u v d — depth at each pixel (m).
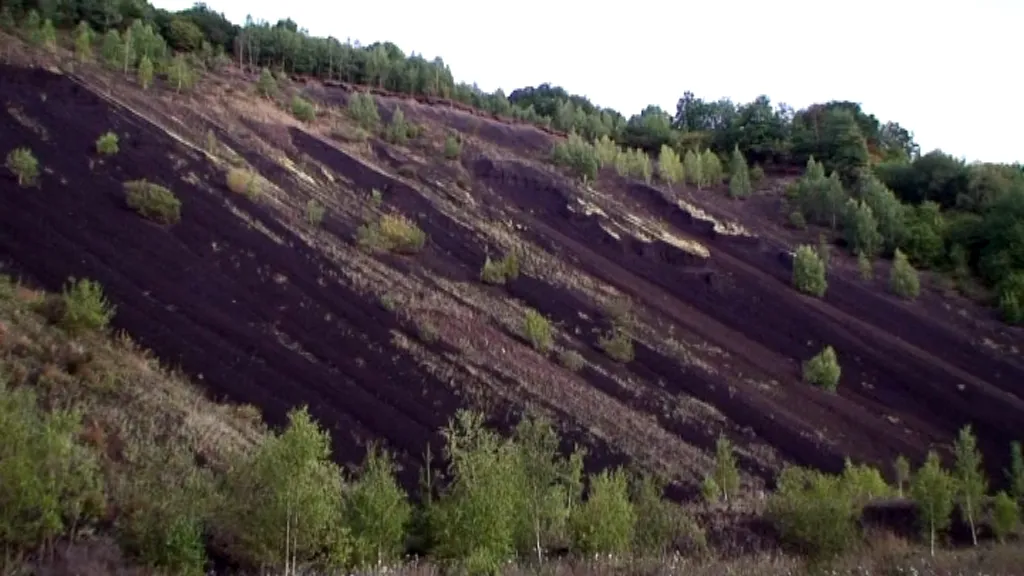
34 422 30.84
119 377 40.81
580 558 32.84
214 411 42.12
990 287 80.12
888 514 43.88
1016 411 64.25
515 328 57.34
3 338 39.34
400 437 44.81
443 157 76.69
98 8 77.50
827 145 100.38
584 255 69.50
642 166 86.31
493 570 29.64
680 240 75.12
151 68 67.38
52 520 27.45
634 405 53.84
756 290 71.62
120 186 54.41
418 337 51.94
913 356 67.88
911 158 113.81
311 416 44.25
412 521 36.03
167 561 28.77
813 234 83.12
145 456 36.16
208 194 56.53
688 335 63.78
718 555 36.25
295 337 48.84
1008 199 84.56
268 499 30.66
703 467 49.53
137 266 49.38
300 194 62.19
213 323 47.66
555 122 101.12
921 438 60.12
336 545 30.42
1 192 50.84
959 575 27.67
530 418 47.81
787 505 39.66
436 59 101.25
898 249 81.25
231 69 79.69
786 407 58.28
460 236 65.88
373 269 57.09
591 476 40.44
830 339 68.06
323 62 89.94
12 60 60.78
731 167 94.69
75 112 59.00
